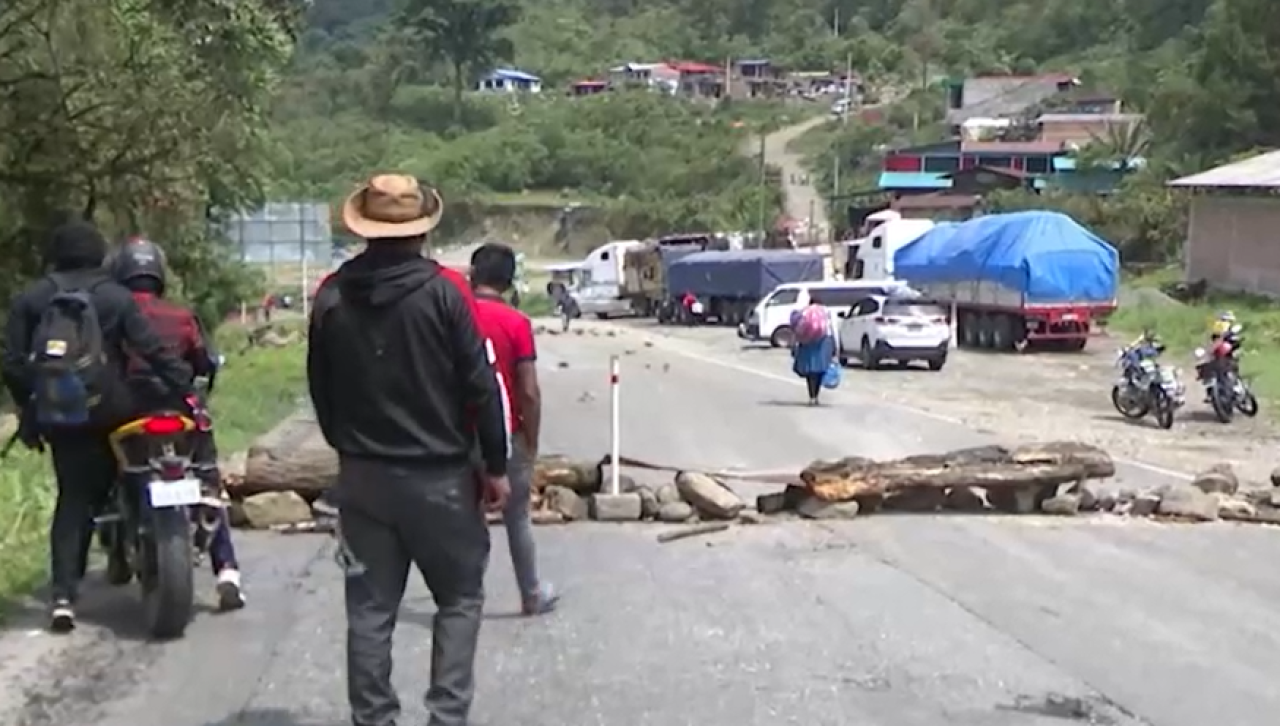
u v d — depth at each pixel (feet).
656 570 38.19
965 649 30.42
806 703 26.43
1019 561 39.99
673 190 405.39
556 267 321.73
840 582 36.91
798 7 634.02
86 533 31.27
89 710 25.66
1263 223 188.75
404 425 21.31
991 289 155.53
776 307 164.45
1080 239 151.23
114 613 32.37
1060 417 88.33
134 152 70.74
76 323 29.40
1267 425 85.30
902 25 597.11
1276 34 274.57
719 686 27.45
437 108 453.17
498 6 461.37
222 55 86.84
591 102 482.28
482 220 391.65
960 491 48.14
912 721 25.46
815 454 66.33
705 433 74.90
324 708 25.88
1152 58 432.66
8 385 30.35
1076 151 337.31
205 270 115.85
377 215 21.39
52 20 65.72
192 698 26.43
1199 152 276.62
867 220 252.01
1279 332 145.48
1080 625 32.71
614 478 46.75
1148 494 48.42
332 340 21.45
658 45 613.11
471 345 21.42
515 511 32.42
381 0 636.89
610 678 27.91
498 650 29.91
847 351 135.95
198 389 32.07
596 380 112.47
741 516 45.32
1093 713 26.09
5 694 26.45
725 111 491.72
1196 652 30.45
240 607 33.01
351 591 21.99
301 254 161.07
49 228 69.21
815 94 535.60
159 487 29.30
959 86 445.37
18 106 67.36
